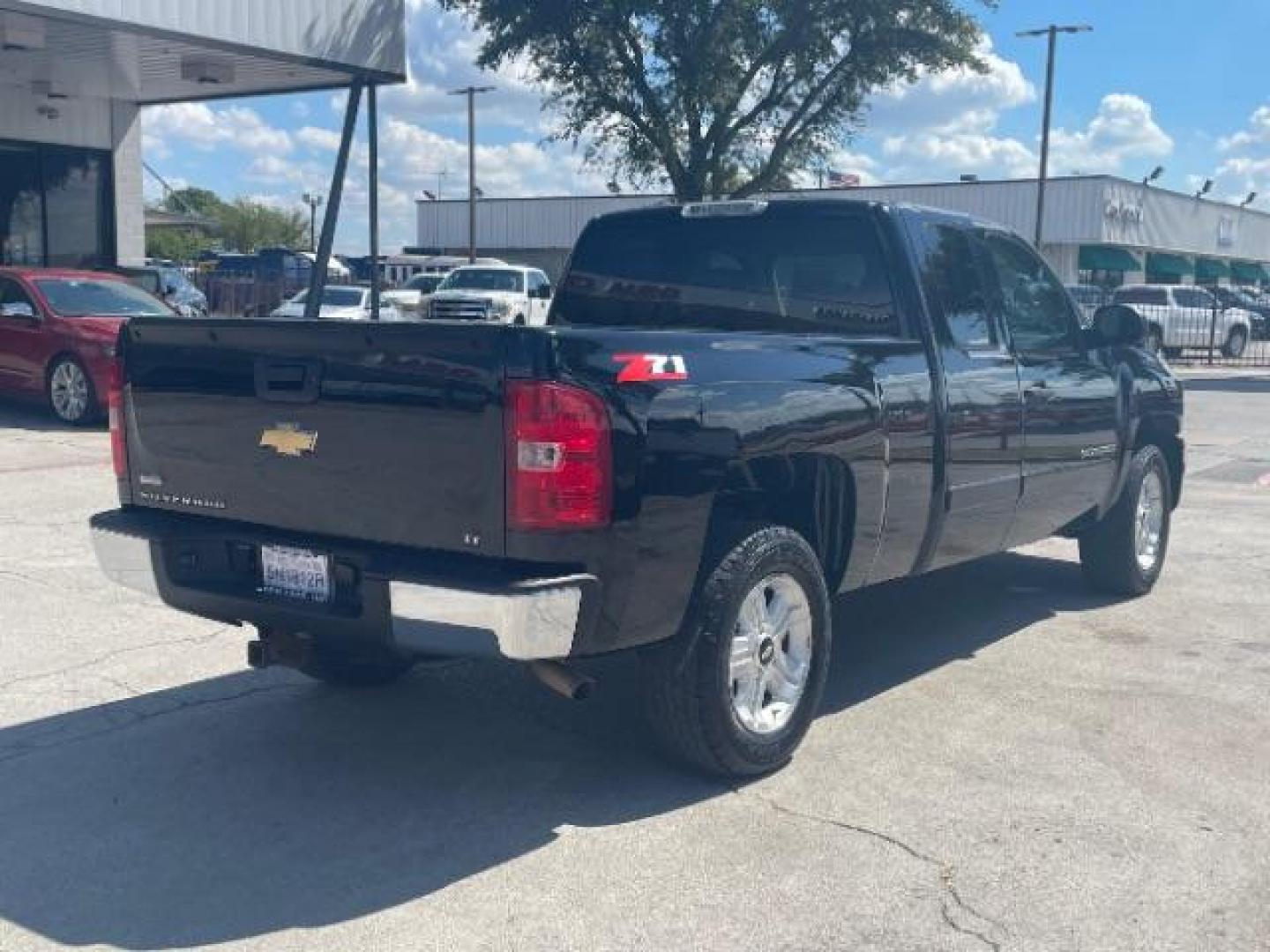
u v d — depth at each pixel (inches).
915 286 220.1
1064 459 260.2
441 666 243.9
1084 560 301.3
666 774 191.9
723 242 238.5
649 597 169.2
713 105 1053.2
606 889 156.1
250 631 263.1
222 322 182.1
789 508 203.3
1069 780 190.4
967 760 198.2
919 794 184.9
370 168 741.3
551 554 158.9
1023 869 161.8
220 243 3622.0
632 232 250.8
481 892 155.6
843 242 225.3
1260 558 352.2
